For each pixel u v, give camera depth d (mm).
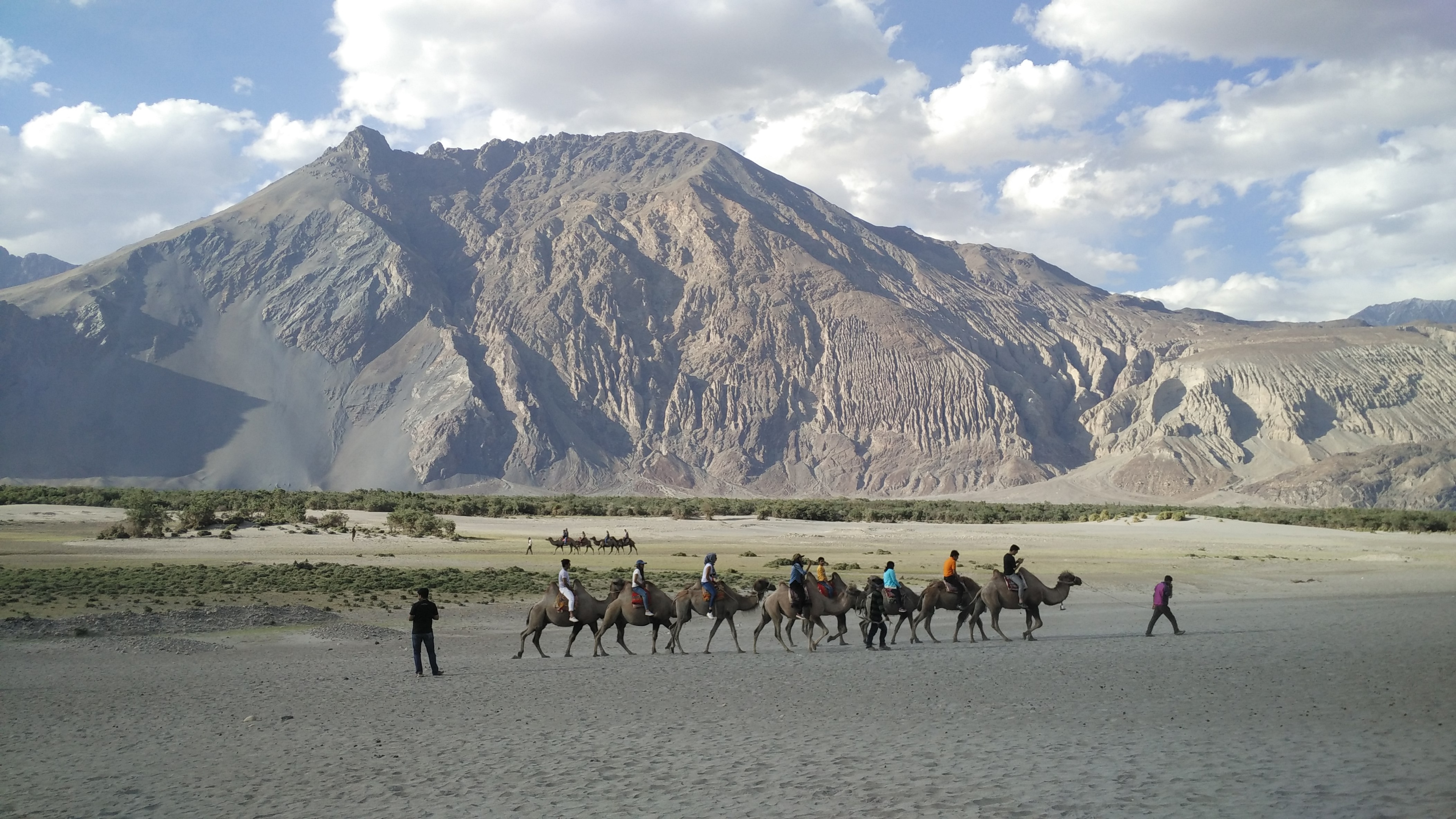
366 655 27625
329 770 14414
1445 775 12391
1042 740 15125
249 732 17172
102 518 95250
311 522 89250
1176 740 14875
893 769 13469
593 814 11797
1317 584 51469
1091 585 50812
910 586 47844
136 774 14352
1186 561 67500
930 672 22875
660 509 136375
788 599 27422
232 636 31016
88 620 32219
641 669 24344
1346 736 14945
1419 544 87625
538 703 19562
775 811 11672
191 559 60312
